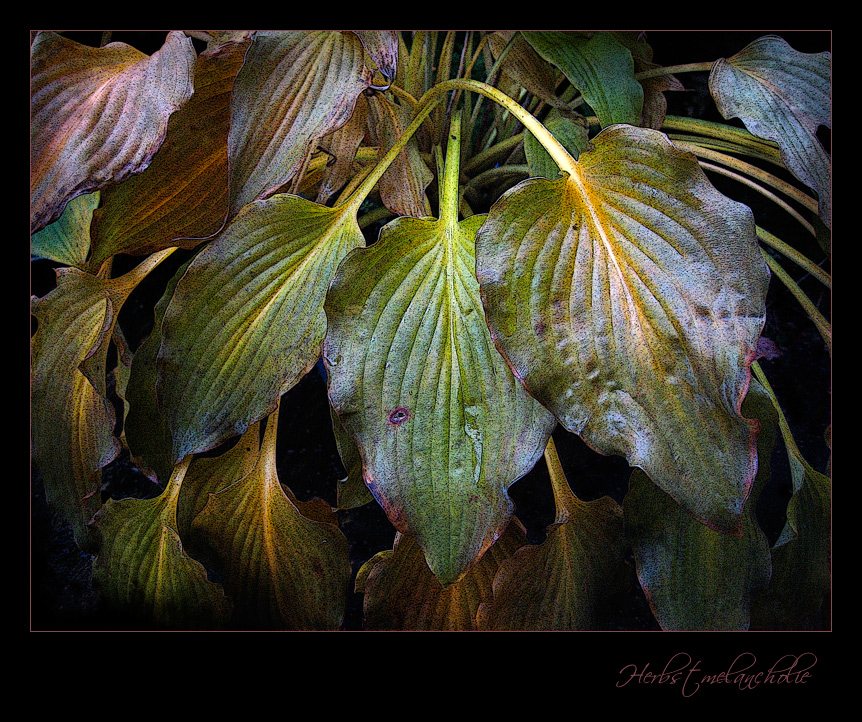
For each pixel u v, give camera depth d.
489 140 1.05
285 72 0.77
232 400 0.78
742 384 0.71
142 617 0.85
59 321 0.88
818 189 0.84
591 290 0.73
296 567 0.85
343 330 0.74
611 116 0.87
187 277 0.77
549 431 0.74
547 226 0.73
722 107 0.86
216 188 0.88
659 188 0.74
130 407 0.84
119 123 0.80
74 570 0.99
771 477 1.01
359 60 0.78
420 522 0.74
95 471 0.88
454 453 0.74
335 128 0.77
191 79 0.80
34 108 0.81
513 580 0.81
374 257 0.75
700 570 0.82
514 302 0.72
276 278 0.78
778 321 1.12
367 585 0.82
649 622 0.94
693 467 0.71
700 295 0.72
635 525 0.82
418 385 0.75
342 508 0.83
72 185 0.79
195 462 0.86
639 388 0.72
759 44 0.91
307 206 0.78
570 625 0.83
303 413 1.07
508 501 0.74
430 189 1.02
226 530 0.85
